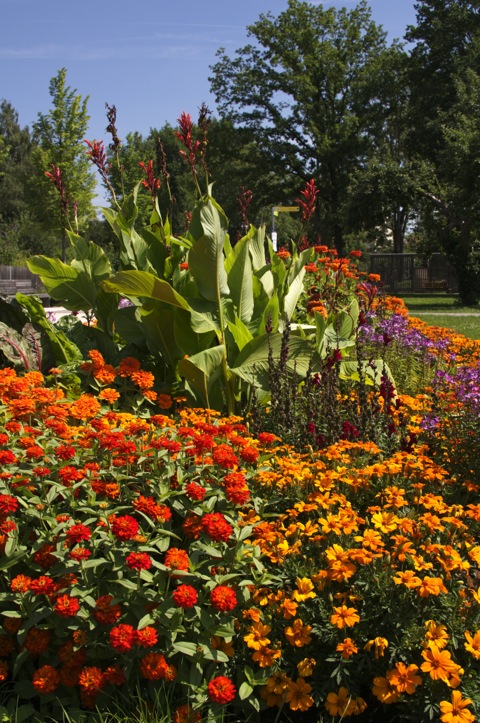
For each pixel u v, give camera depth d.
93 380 4.75
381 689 2.31
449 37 40.47
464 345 8.09
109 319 5.91
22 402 3.19
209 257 4.91
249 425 4.51
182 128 5.62
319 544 2.78
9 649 2.55
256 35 44.66
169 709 2.34
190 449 2.95
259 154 44.03
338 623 2.37
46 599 2.51
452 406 4.88
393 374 6.53
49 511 2.64
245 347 4.93
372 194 31.12
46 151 30.06
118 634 2.25
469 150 26.30
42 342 5.39
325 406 4.38
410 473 3.44
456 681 2.21
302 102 43.47
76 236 6.18
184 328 5.16
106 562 2.49
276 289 5.71
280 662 2.49
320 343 5.64
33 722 2.38
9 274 36.03
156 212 5.81
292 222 55.41
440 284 39.31
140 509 2.56
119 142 5.98
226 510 2.87
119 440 2.89
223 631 2.41
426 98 41.94
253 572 2.65
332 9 44.22
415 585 2.43
